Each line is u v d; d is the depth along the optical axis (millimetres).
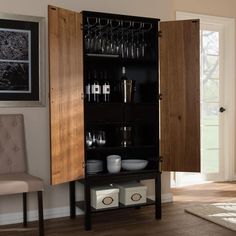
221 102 4914
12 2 3123
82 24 3020
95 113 3457
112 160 3170
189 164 3467
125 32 3402
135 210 3504
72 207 3316
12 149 3020
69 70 2951
